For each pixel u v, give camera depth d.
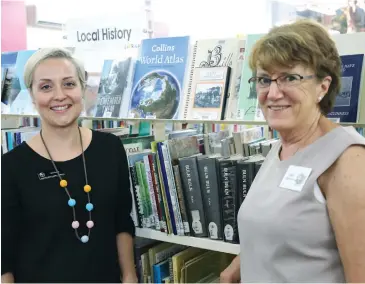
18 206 1.43
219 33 3.63
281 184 1.04
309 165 1.01
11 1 3.65
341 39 1.37
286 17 2.89
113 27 2.31
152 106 1.77
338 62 1.05
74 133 1.52
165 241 1.73
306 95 1.02
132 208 1.69
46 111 1.43
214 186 1.46
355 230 0.88
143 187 1.66
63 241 1.43
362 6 2.69
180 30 3.85
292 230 0.98
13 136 2.30
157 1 3.70
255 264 1.09
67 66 1.44
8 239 1.41
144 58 1.89
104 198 1.49
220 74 1.62
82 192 1.46
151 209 1.66
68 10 3.93
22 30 3.75
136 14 2.25
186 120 1.65
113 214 1.55
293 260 1.00
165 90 1.76
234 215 1.42
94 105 2.03
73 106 1.46
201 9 3.71
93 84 2.08
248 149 1.62
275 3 2.97
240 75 1.58
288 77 1.02
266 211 1.04
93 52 2.39
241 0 3.33
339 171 0.94
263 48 1.04
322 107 1.09
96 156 1.54
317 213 0.97
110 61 2.04
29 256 1.42
